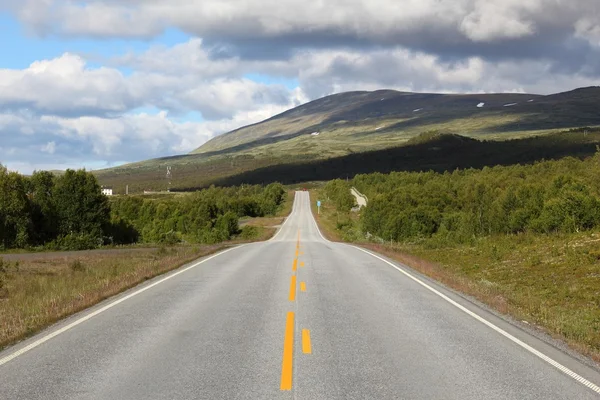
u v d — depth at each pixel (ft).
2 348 27.55
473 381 22.17
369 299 43.60
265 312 37.42
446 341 29.45
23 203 160.86
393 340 29.45
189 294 46.14
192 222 320.29
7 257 96.78
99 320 34.81
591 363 25.53
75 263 72.38
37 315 35.81
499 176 398.01
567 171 352.69
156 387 21.11
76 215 194.39
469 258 89.40
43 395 20.17
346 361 25.02
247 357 25.64
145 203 367.45
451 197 329.31
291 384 21.50
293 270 65.72
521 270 68.39
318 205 469.16
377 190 476.13
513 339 30.25
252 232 300.20
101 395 20.17
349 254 95.25
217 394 20.29
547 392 20.89
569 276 59.62
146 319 35.06
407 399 19.84
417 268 69.36
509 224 192.95
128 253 104.17
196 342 28.66
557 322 35.06
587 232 92.79
